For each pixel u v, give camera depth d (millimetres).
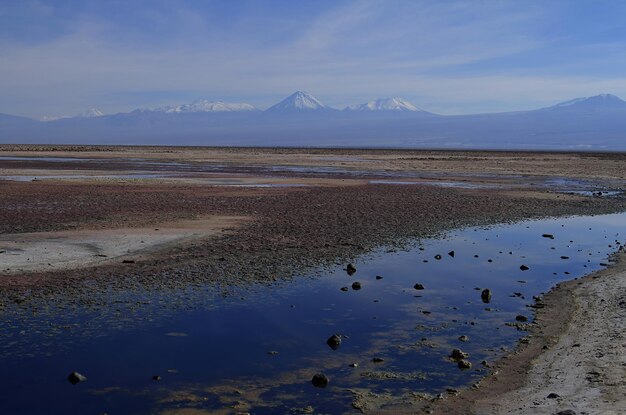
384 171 56844
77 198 31141
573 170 59531
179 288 14078
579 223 25328
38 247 18203
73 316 11906
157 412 7965
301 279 15133
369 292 14023
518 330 11359
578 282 14844
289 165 64875
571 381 8734
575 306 12797
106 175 48281
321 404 8227
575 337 10773
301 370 9406
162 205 28828
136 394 8508
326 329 11383
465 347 10422
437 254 18516
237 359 9828
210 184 40781
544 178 49969
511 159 82125
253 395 8508
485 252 18906
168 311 12352
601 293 13648
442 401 8273
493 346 10469
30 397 8398
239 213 26531
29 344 10383
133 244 18984
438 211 28016
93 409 8047
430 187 40219
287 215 26016
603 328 11133
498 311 12609
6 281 14359
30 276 14867
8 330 11055
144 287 14094
